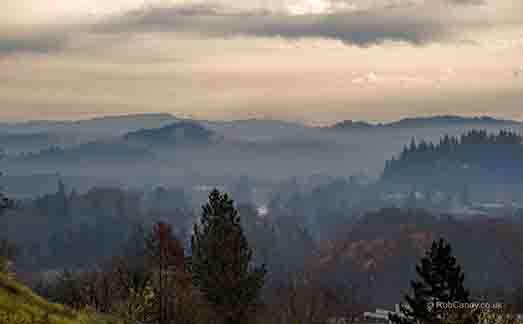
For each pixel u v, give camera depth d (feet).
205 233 321.93
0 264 167.73
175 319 292.81
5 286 154.20
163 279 302.25
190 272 319.06
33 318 142.51
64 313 161.27
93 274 317.01
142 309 256.11
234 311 314.14
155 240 321.73
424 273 199.52
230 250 316.19
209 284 312.71
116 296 293.23
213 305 313.32
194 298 312.29
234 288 312.71
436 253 199.11
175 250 321.93
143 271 305.94
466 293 196.24
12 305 143.13
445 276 197.06
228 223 321.73
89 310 185.37
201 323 305.94
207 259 315.58
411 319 205.87
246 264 320.50
